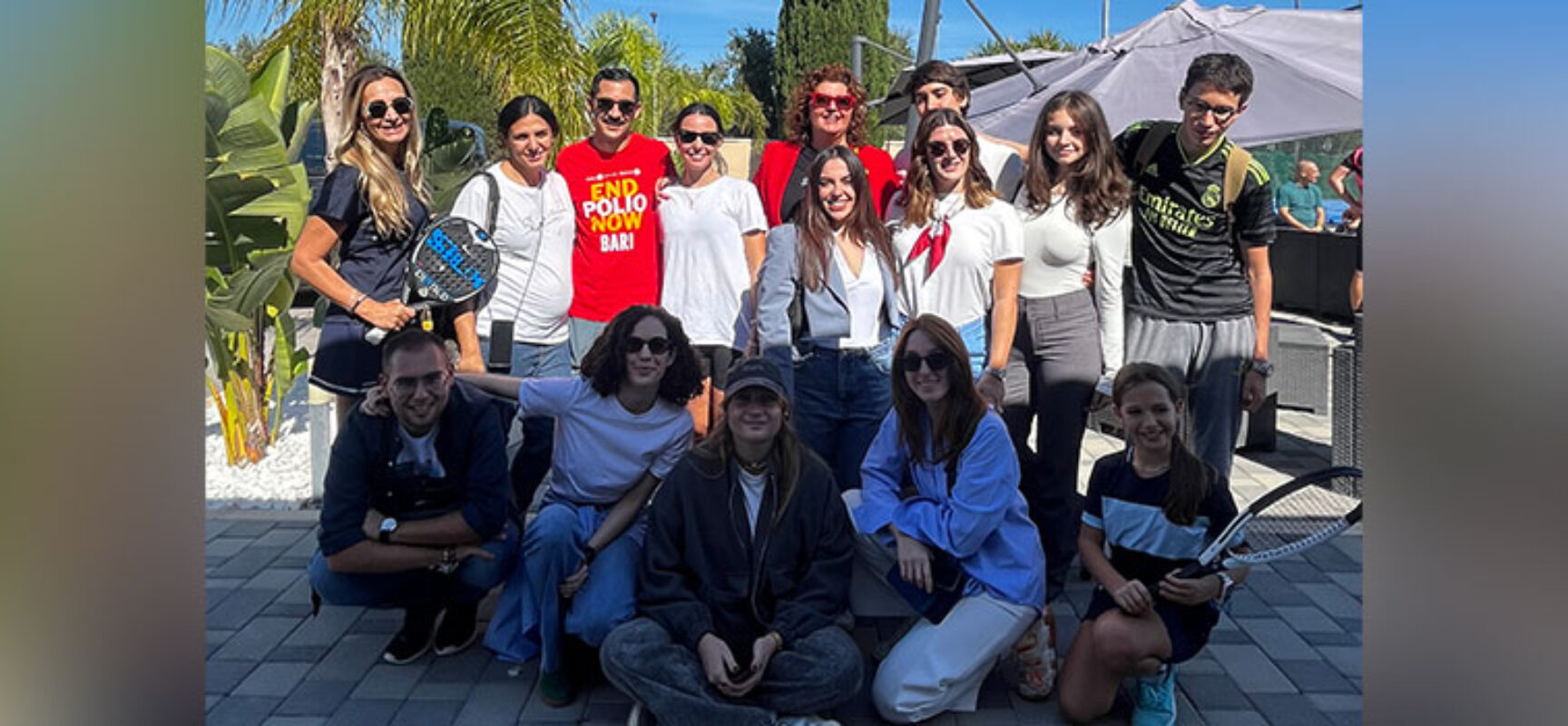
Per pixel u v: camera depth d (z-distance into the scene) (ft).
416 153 13.12
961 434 11.12
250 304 18.85
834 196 12.50
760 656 10.38
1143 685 10.82
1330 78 20.31
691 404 14.71
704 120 14.32
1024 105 22.98
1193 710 11.37
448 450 11.56
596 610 10.93
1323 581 14.66
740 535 10.79
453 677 11.97
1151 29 23.04
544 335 14.21
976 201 12.58
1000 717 11.10
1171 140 12.76
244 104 18.38
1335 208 42.32
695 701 10.33
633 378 11.40
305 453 20.98
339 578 11.78
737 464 10.89
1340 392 18.72
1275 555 10.21
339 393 13.01
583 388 11.69
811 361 12.80
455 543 11.57
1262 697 11.62
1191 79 12.40
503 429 12.14
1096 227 12.76
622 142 14.70
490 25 26.55
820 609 10.77
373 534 11.48
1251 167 12.57
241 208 18.71
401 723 11.00
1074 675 10.85
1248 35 22.16
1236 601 14.03
